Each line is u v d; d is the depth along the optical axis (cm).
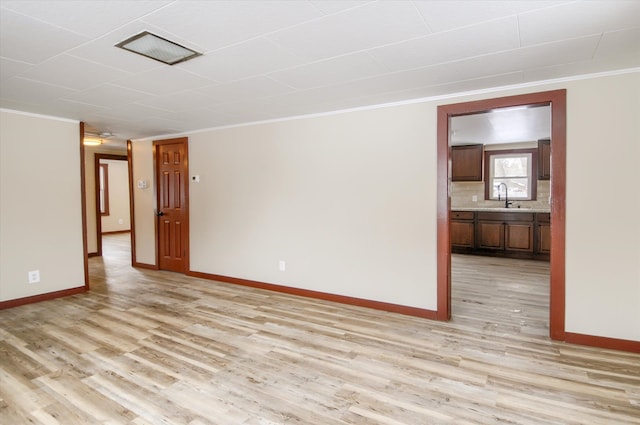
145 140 573
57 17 185
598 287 278
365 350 278
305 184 417
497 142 690
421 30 203
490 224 658
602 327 278
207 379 235
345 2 173
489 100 313
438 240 339
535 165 681
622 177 269
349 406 206
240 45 222
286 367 251
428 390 222
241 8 178
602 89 273
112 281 501
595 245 278
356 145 381
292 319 346
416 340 296
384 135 364
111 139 592
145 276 530
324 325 330
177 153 541
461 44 222
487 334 307
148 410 202
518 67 261
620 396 213
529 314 357
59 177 429
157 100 348
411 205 353
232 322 339
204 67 259
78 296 428
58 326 330
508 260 625
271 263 450
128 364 256
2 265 383
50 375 240
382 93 327
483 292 434
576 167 282
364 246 380
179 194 543
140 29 200
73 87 305
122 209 1096
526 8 179
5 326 330
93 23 192
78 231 445
